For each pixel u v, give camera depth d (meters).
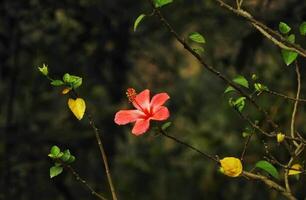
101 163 12.06
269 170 3.48
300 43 7.46
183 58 12.60
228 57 9.52
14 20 11.53
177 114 12.32
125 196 12.20
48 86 12.05
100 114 12.01
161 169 12.27
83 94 11.83
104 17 11.41
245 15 3.48
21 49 11.73
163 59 12.36
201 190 11.47
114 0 11.34
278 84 8.99
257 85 3.62
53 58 11.77
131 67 12.50
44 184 11.52
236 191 11.05
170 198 12.00
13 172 11.38
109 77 12.05
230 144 11.07
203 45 10.19
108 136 12.05
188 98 12.29
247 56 8.28
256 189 10.82
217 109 11.67
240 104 3.61
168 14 10.32
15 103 12.23
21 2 11.43
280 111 7.96
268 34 3.62
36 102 12.20
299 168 3.70
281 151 7.21
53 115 12.20
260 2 7.72
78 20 11.42
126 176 12.41
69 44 11.67
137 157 12.39
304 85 8.52
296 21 7.68
